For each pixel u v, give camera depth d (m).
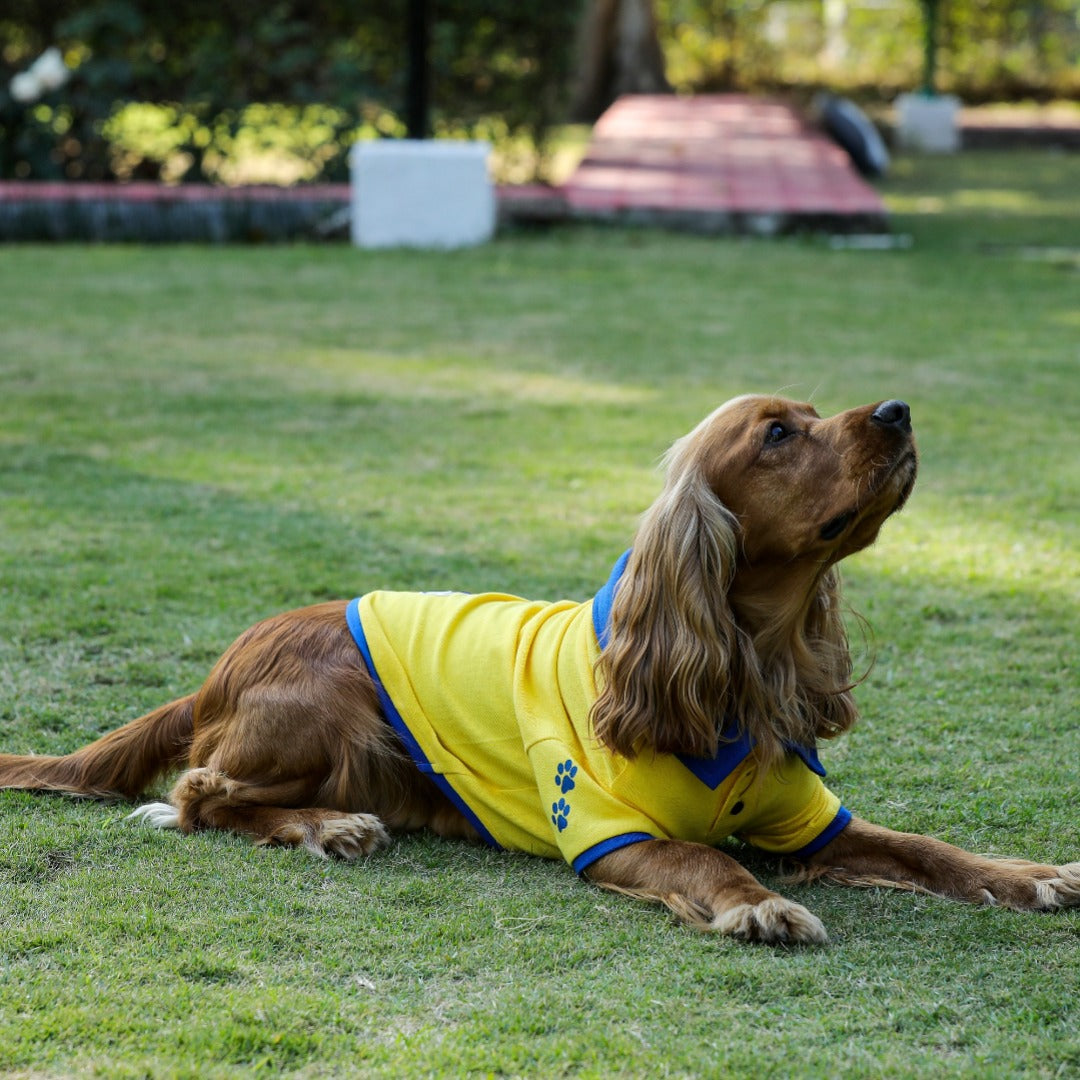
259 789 3.53
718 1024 2.59
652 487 6.44
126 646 4.67
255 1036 2.52
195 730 3.66
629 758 3.18
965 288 11.64
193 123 14.62
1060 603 5.12
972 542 5.76
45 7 14.32
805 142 21.33
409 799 3.57
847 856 3.35
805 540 3.12
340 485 6.45
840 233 14.31
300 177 15.57
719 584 3.11
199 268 12.20
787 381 8.43
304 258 12.78
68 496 6.21
